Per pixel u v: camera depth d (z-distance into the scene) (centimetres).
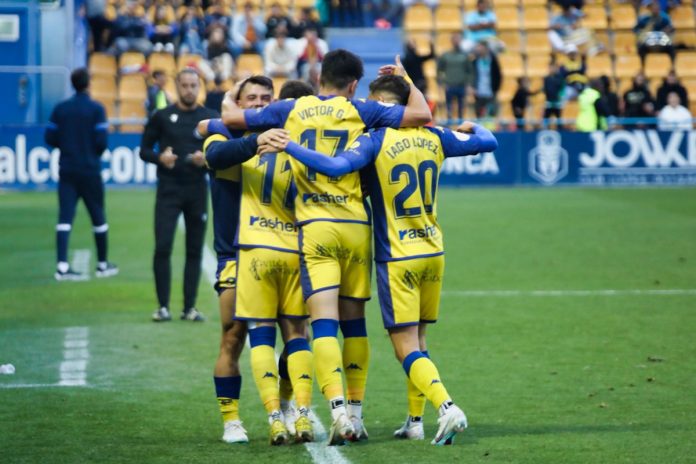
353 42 8112
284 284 1811
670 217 5300
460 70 6850
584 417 1994
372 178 1784
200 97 6662
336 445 1788
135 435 1880
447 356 2559
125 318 3039
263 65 7175
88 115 3638
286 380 1934
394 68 1906
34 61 6706
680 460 1691
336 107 1789
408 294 1786
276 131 1719
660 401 2114
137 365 2461
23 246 4409
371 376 2358
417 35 8031
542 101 7581
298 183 1772
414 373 1761
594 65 7712
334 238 1759
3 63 6681
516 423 1953
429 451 1752
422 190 1789
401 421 1984
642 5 8338
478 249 4362
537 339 2752
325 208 1766
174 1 7725
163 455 1744
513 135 6719
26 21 6675
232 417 1842
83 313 3112
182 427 1938
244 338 1859
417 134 1800
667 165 6738
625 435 1852
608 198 6094
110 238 4641
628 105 6894
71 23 6662
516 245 4466
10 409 2062
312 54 7044
